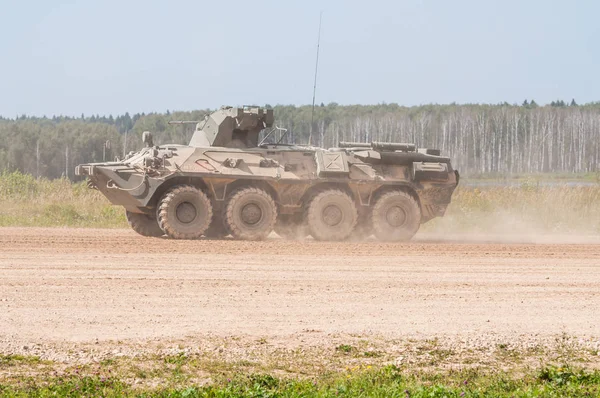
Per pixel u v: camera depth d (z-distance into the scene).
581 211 67.50
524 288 33.66
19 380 20.47
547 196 69.44
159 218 47.88
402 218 51.62
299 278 34.47
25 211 62.97
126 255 39.78
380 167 51.94
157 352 23.00
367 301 30.16
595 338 25.70
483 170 192.75
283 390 19.98
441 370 22.36
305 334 25.23
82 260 37.78
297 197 50.41
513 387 20.94
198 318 26.77
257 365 22.23
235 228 48.47
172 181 48.81
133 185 48.00
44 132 198.38
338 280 34.31
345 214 50.38
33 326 25.17
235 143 50.78
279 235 53.62
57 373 21.12
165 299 29.44
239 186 49.25
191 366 21.95
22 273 33.81
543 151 198.88
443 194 53.00
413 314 28.25
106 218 60.59
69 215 59.84
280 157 50.34
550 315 28.72
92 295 29.72
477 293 32.34
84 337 24.19
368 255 42.56
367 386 20.45
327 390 19.98
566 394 20.39
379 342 24.64
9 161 182.00
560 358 23.70
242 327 25.81
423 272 37.16
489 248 47.03
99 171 47.91
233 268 36.59
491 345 24.64
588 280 35.91
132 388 20.16
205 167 48.66
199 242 45.81
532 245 49.28
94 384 20.25
